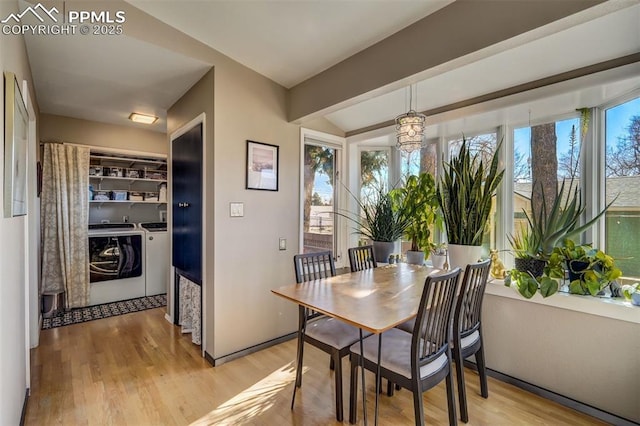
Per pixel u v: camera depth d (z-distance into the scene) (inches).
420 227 119.9
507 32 61.6
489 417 73.8
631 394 69.4
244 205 105.6
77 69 96.1
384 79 85.7
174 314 130.7
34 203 109.0
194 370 94.6
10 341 59.7
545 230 86.4
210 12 80.4
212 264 99.1
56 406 76.5
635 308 68.5
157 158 177.3
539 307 83.1
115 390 83.6
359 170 147.4
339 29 83.9
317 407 77.0
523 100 87.5
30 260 108.0
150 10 80.4
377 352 65.2
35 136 112.9
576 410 76.5
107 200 167.2
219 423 71.1
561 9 55.3
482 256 104.4
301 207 124.3
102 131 157.0
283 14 79.7
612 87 74.7
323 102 105.1
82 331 123.4
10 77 55.3
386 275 93.9
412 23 78.7
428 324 60.4
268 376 91.6
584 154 88.6
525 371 85.6
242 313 105.0
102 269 157.5
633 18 61.5
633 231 77.0
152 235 173.5
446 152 124.0
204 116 102.2
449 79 91.8
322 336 75.2
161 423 70.9
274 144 114.6
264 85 111.1
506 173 106.7
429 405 78.8
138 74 101.0
